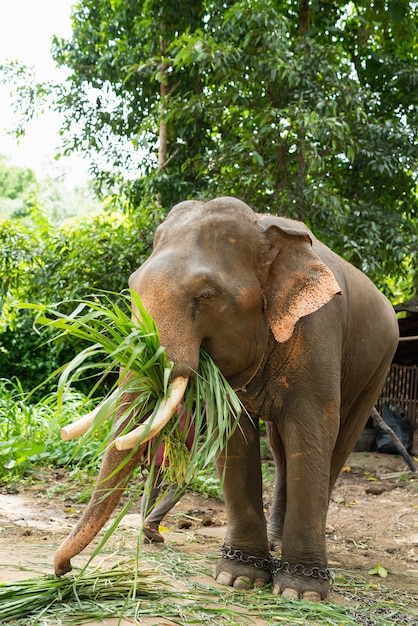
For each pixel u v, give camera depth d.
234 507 3.83
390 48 10.75
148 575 3.49
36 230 10.84
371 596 3.84
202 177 9.34
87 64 10.87
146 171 10.52
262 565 3.79
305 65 8.42
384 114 10.11
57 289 9.04
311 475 3.63
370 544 5.38
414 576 4.45
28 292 9.85
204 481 6.61
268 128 7.98
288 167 8.86
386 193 9.46
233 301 3.30
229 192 8.49
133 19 10.12
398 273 9.77
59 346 9.76
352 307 4.25
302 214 8.34
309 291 3.47
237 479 3.83
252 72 8.45
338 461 4.74
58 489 6.24
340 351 3.90
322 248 4.25
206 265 3.28
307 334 3.66
